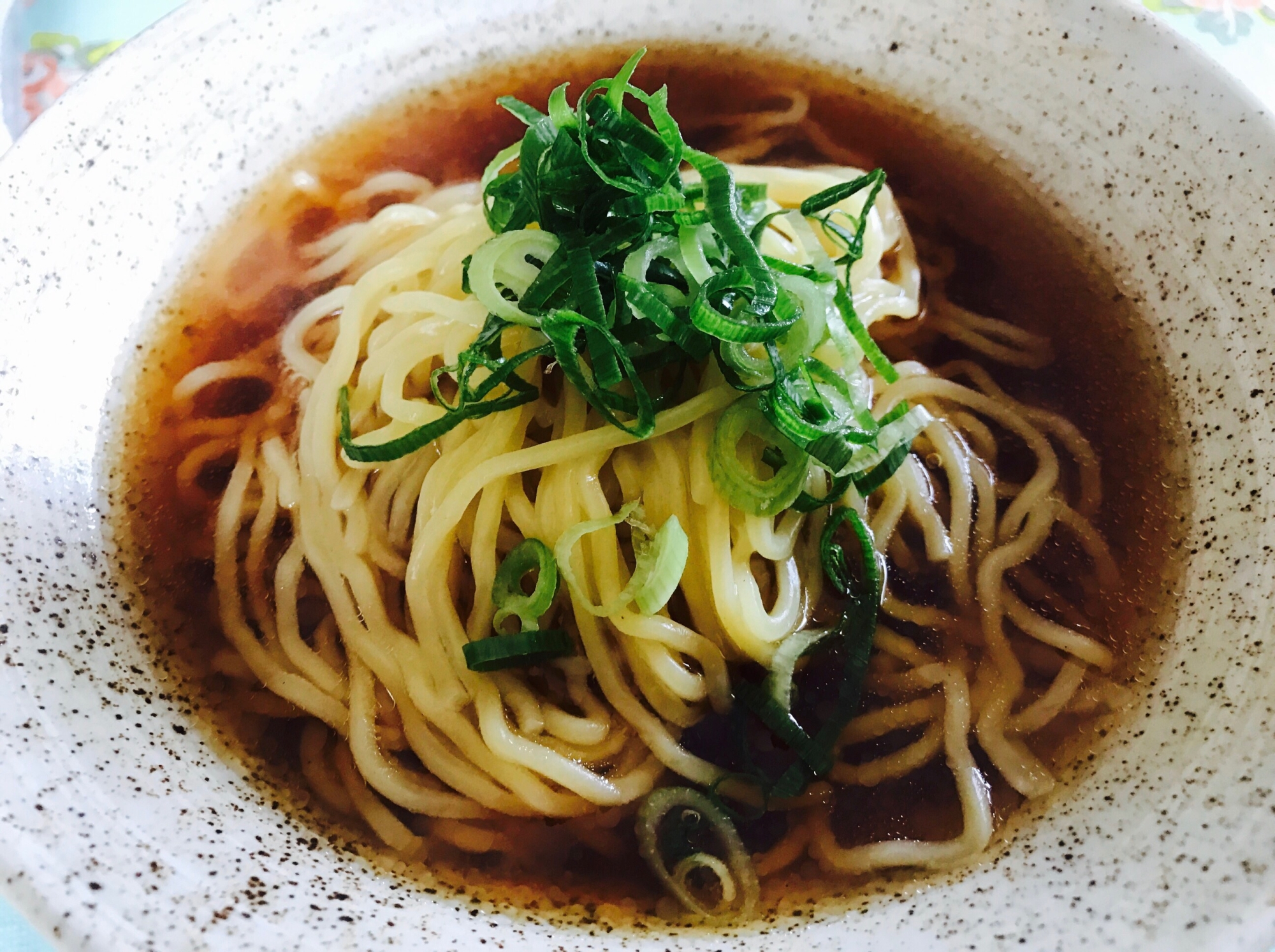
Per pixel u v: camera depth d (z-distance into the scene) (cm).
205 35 18
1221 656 13
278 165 19
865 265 18
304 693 14
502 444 14
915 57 20
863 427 14
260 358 17
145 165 17
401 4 20
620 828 13
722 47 21
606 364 13
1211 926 10
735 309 14
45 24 22
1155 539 15
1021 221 18
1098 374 17
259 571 15
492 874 13
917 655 14
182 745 13
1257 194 15
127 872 10
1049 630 14
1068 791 13
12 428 14
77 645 13
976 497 16
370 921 11
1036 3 18
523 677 14
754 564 15
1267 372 14
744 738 14
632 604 14
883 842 13
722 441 14
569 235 15
